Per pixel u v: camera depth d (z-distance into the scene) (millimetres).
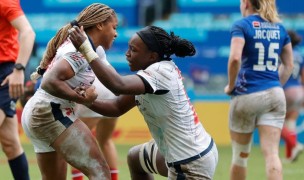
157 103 14586
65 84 14633
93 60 14008
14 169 20438
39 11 46562
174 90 14516
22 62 18969
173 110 14609
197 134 14898
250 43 19234
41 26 46531
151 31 14789
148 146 15984
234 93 19500
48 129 15469
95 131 22078
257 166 29781
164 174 15867
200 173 14859
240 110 19375
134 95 15031
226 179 25594
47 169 16438
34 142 16094
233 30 19234
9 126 20219
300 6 45375
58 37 15539
